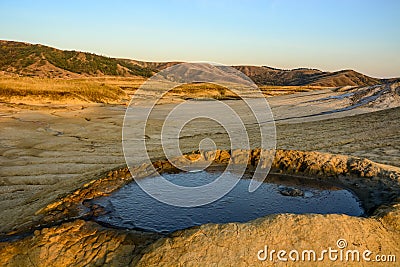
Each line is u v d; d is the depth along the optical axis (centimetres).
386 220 546
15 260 523
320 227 506
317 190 782
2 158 1430
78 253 522
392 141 1798
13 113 2523
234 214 657
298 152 938
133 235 539
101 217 633
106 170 932
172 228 593
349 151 1590
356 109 3291
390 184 750
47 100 3123
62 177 1177
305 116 3038
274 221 511
